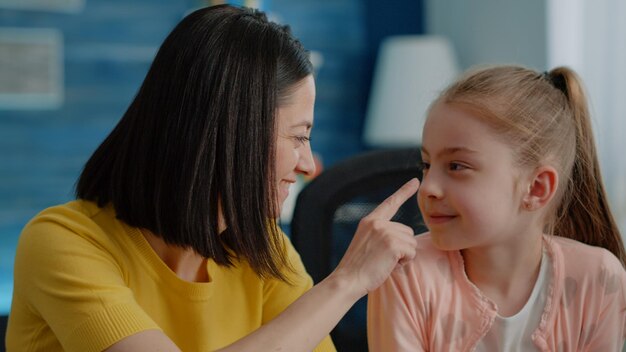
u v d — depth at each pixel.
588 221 1.19
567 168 1.12
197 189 1.03
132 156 1.08
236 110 1.03
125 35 3.33
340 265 1.03
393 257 1.02
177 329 1.14
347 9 3.74
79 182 1.15
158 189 1.05
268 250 1.09
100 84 3.30
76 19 3.25
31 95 3.19
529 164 1.07
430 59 3.42
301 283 1.26
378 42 3.80
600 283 1.12
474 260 1.12
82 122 3.27
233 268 1.21
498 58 3.46
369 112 3.58
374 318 1.13
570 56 3.14
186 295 1.13
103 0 3.29
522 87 1.09
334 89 3.73
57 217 1.09
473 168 1.04
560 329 1.11
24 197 3.20
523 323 1.10
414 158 1.49
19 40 3.16
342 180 1.45
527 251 1.10
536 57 3.25
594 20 3.00
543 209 1.11
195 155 1.03
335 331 1.49
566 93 1.15
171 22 3.40
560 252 1.13
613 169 2.92
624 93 2.89
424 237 1.17
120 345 0.96
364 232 1.05
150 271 1.11
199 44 1.04
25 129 3.19
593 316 1.12
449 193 1.06
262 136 1.04
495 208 1.05
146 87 1.07
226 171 1.04
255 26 1.07
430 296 1.11
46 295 1.03
